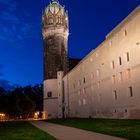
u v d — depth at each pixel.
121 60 44.78
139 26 38.31
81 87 69.00
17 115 110.94
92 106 59.94
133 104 40.44
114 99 47.66
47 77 96.69
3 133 25.75
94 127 27.17
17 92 121.31
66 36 102.00
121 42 44.69
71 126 32.66
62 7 103.31
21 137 20.47
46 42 100.19
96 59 57.41
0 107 111.12
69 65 103.12
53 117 91.88
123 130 21.41
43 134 22.39
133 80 40.53
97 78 56.84
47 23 100.31
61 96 90.56
